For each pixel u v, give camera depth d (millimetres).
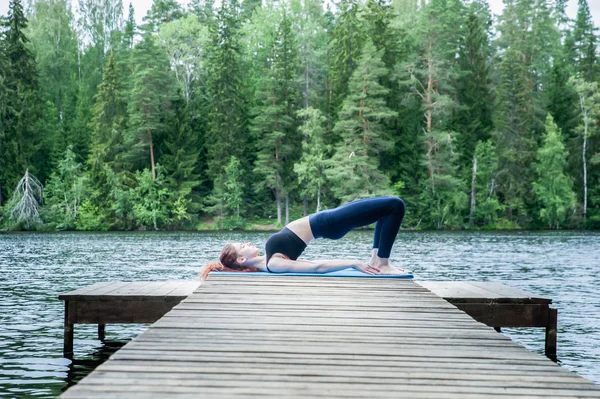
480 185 57688
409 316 5406
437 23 60688
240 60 70250
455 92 62531
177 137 60156
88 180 56469
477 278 16688
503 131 59875
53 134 61938
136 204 55719
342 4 69438
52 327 9281
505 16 73312
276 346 4211
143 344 4184
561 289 14445
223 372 3520
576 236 45031
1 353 7578
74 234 48406
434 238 42281
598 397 3141
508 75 61375
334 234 8273
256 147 61781
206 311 5480
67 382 6262
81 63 73125
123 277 16641
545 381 3422
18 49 58344
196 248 31188
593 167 59625
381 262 8250
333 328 4859
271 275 8055
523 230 56219
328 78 67750
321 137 59344
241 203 58281
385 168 61062
